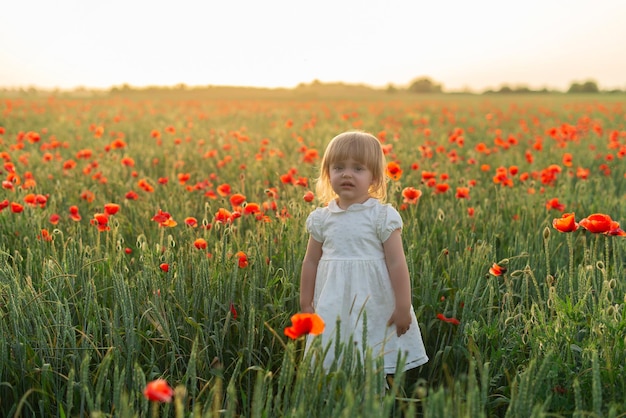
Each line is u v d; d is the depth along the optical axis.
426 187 5.41
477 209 4.75
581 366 2.54
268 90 60.41
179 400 1.66
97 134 8.91
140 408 2.32
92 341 2.60
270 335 2.96
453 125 16.91
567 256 4.10
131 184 6.18
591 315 2.61
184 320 2.91
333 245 2.76
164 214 3.42
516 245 4.00
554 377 2.34
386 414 1.66
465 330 2.71
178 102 31.69
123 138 10.89
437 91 93.25
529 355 2.67
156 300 2.78
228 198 5.31
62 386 2.50
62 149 9.76
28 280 2.76
